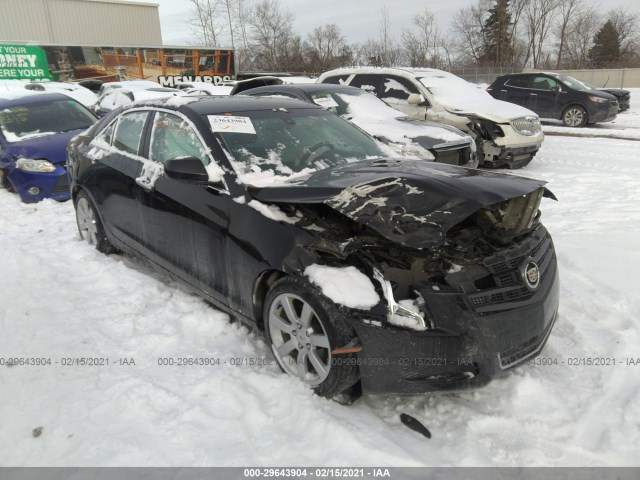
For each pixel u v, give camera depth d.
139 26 35.41
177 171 3.20
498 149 8.62
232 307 3.35
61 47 26.36
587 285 4.11
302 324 2.84
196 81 30.67
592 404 2.81
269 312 3.04
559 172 8.73
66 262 4.92
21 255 5.07
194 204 3.47
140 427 2.63
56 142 7.57
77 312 3.88
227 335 3.53
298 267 2.76
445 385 2.58
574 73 36.94
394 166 3.46
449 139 7.01
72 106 8.77
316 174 3.39
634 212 6.19
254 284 3.07
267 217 3.01
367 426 2.62
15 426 2.66
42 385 2.98
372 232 2.85
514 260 2.79
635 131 13.54
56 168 7.27
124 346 3.40
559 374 3.09
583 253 4.83
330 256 2.74
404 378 2.56
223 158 3.40
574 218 6.06
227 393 2.88
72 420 2.69
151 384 2.96
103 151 4.70
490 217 3.15
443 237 2.53
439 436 2.61
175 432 2.59
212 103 4.05
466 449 2.51
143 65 28.81
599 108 14.23
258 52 41.44
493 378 2.64
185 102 4.04
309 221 2.93
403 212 2.67
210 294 3.53
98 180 4.67
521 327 2.67
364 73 10.05
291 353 3.02
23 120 8.14
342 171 3.40
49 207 7.01
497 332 2.59
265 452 2.48
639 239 5.18
